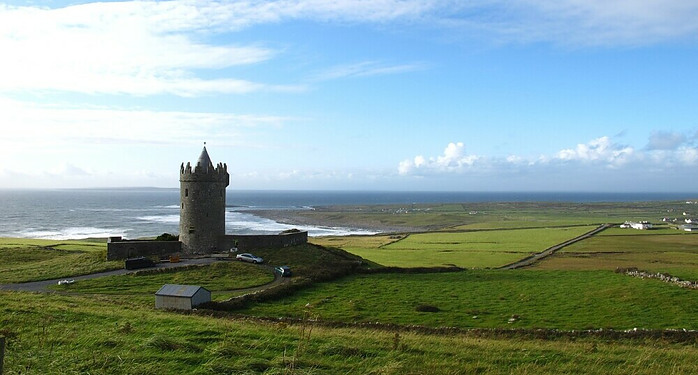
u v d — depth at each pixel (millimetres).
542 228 181250
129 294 49031
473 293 54312
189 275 57250
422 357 21547
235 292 51281
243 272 59375
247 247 70875
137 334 23094
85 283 52844
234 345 21062
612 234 153750
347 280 60906
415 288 56719
